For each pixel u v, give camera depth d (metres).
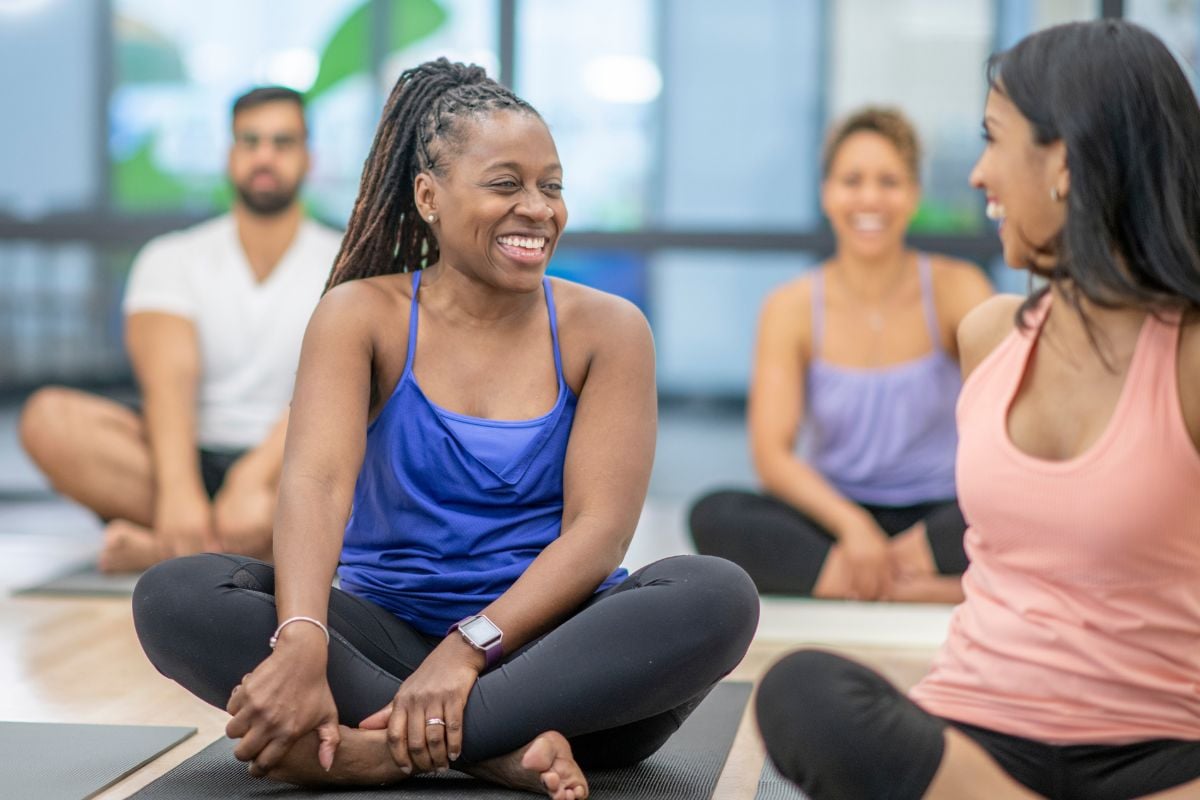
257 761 2.93
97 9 7.31
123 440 5.88
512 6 7.22
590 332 3.34
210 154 7.34
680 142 7.31
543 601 3.07
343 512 3.12
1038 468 2.37
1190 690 2.36
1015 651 2.42
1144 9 6.96
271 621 3.03
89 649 4.41
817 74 7.23
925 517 5.52
